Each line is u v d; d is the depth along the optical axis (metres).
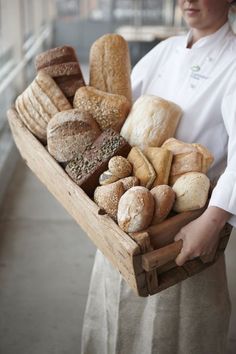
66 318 1.84
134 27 6.21
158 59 1.32
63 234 2.45
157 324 1.19
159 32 5.71
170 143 1.03
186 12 1.13
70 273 2.13
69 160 1.05
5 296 1.96
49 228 2.50
